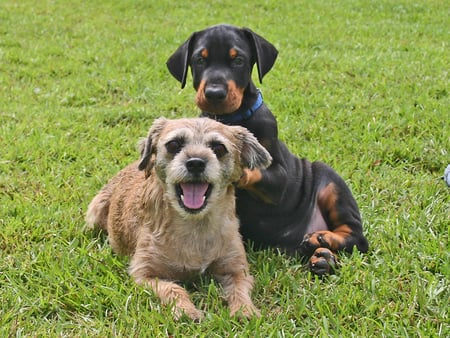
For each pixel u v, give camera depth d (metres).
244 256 1.51
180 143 1.46
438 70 2.91
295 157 1.70
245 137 1.51
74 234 1.66
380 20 4.24
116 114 2.37
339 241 1.57
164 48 3.48
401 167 1.99
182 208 1.44
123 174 1.67
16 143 2.13
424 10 4.53
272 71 2.93
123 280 1.49
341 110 2.37
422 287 1.44
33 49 3.39
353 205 1.62
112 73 2.96
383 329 1.33
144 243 1.49
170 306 1.38
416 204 1.78
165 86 2.79
